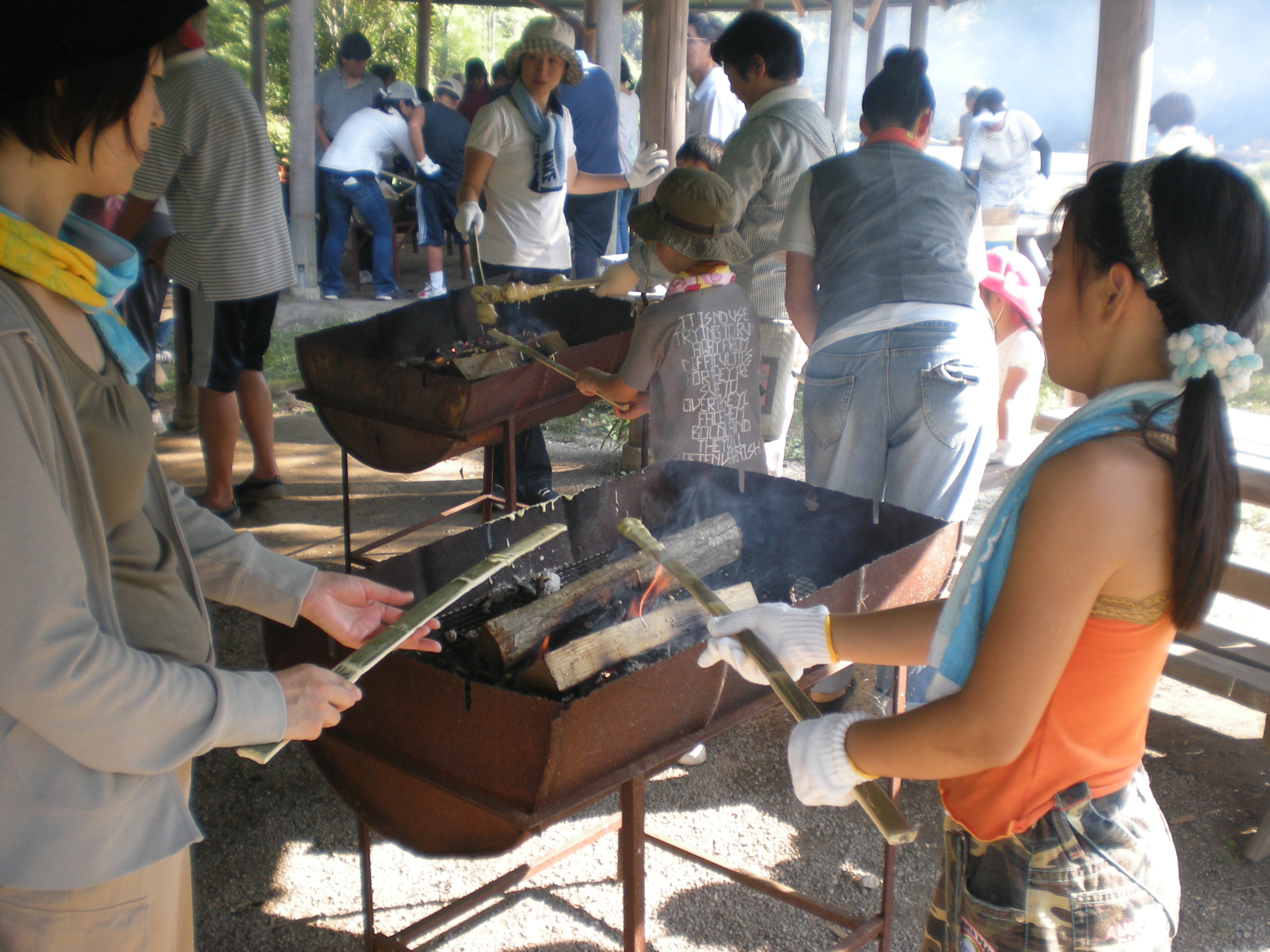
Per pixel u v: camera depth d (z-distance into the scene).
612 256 7.33
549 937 2.41
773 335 4.02
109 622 1.27
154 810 1.33
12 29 1.10
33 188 1.22
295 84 8.56
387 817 1.98
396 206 9.95
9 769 1.22
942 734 1.24
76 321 1.27
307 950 2.37
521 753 1.66
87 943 1.31
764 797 2.96
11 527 1.10
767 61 3.74
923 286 2.88
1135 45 5.05
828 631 1.61
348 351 3.94
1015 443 5.30
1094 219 1.22
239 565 1.71
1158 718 3.35
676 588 2.41
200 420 4.54
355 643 1.75
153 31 1.17
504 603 2.28
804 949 2.41
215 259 4.23
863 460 3.02
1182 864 2.69
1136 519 1.16
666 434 3.12
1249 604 4.05
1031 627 1.19
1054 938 1.35
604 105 6.91
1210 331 1.13
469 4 14.55
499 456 4.68
